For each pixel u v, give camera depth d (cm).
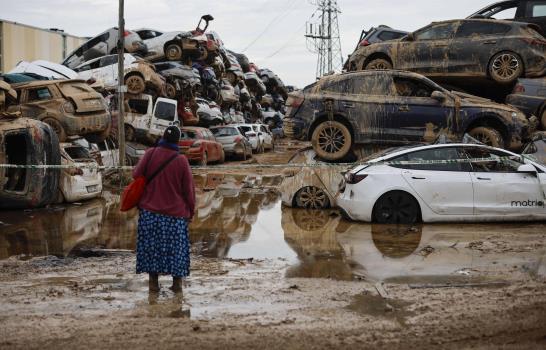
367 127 1428
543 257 728
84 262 753
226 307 543
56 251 830
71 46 4181
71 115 1611
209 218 1112
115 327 484
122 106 1712
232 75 3919
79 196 1341
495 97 1759
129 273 689
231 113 3634
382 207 988
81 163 1386
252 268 713
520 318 485
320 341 446
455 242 833
